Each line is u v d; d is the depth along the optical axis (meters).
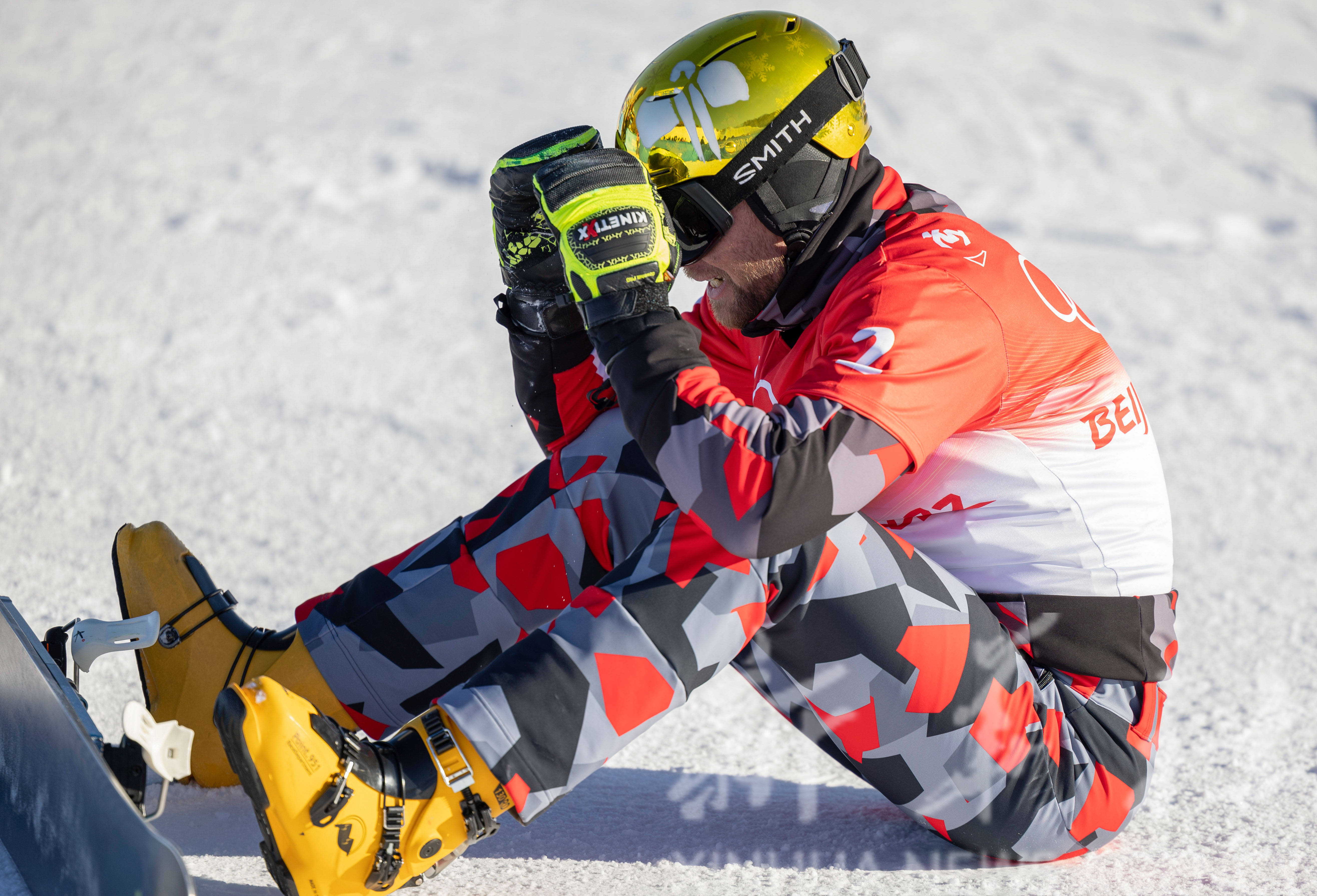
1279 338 18.62
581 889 4.64
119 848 3.36
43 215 22.17
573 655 4.17
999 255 5.16
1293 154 30.52
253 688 3.89
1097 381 5.14
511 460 13.04
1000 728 4.75
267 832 3.93
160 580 5.41
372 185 24.86
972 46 36.25
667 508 4.90
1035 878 4.90
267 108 29.42
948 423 4.63
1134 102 32.88
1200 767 6.42
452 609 5.24
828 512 4.29
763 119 5.20
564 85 31.41
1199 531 11.66
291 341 16.84
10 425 12.92
